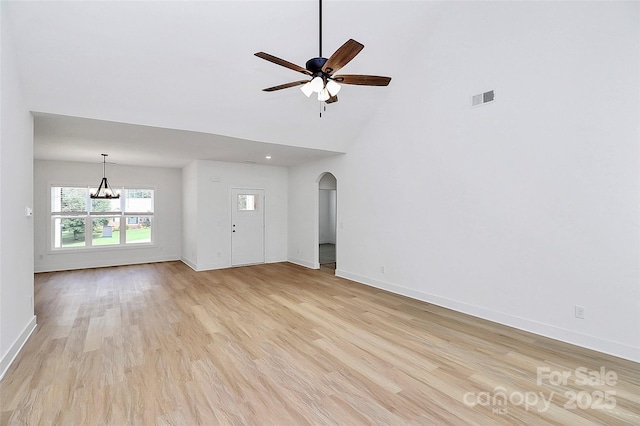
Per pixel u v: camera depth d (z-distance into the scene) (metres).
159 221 7.71
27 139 3.26
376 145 5.17
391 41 4.07
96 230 7.10
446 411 2.04
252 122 4.51
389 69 4.50
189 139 4.74
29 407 2.06
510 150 3.44
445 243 4.14
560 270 3.09
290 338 3.19
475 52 3.73
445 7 3.96
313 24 3.39
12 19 2.59
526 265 3.34
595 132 2.84
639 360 2.64
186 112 3.98
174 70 3.41
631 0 2.62
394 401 2.15
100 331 3.36
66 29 2.76
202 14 2.97
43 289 5.11
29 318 3.30
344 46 2.20
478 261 3.78
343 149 5.70
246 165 7.19
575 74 2.95
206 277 5.99
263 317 3.80
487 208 3.67
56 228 6.72
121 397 2.18
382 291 4.98
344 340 3.14
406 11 3.74
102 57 3.07
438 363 2.67
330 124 5.09
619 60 2.70
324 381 2.39
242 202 7.18
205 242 6.66
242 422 1.93
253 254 7.32
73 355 2.80
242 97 4.03
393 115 4.84
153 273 6.35
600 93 2.80
